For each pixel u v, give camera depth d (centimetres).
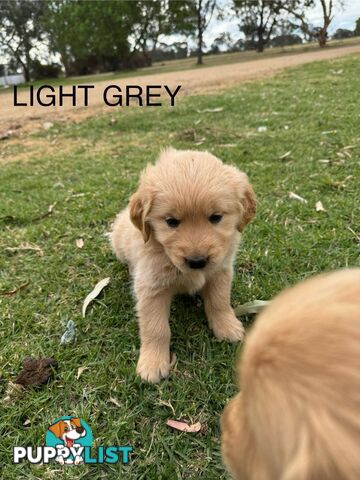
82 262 57
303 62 313
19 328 46
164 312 42
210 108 144
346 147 87
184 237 37
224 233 39
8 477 32
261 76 240
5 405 37
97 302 50
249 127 112
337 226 59
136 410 36
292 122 112
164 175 39
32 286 53
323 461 12
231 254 43
